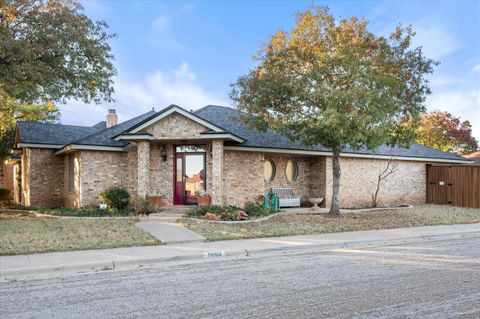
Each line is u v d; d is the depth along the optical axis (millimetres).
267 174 19766
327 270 7984
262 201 18656
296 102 14891
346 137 14062
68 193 19922
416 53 15484
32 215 15742
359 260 9047
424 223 15430
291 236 12102
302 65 15203
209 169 17891
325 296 6098
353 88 13391
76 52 14336
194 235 11547
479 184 21141
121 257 8828
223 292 6363
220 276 7504
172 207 17156
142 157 16750
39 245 9812
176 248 10016
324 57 14164
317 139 15117
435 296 6082
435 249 10562
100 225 12773
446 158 24422
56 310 5477
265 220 14539
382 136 14164
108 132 19312
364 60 14055
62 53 13750
